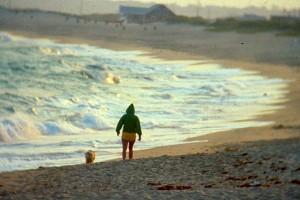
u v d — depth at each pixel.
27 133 73.19
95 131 78.88
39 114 89.44
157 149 62.91
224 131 75.94
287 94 118.88
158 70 172.62
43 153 61.25
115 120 88.56
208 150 60.22
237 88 129.12
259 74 166.00
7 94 102.94
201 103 106.00
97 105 100.94
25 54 177.38
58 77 136.25
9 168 53.84
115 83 134.50
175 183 35.47
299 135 70.19
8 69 141.75
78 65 162.12
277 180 34.94
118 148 65.12
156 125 81.06
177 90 126.19
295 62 199.25
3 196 31.98
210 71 174.62
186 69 180.12
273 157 41.69
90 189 34.12
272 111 95.38
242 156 43.16
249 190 30.73
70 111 92.81
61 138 71.81
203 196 29.53
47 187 35.22
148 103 106.94
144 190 32.38
